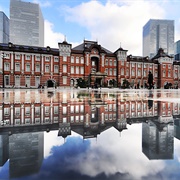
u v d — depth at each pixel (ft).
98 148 7.79
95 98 40.29
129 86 194.59
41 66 178.09
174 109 21.52
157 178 5.04
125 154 7.06
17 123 13.43
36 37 393.09
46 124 13.15
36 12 392.47
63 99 36.65
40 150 7.36
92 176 5.07
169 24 484.33
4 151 7.15
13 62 168.76
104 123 13.64
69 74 185.47
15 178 4.86
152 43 482.69
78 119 15.19
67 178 4.93
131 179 4.93
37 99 36.42
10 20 373.61
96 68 202.08
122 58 205.46
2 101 31.58
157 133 10.64
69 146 8.00
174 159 6.56
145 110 20.63
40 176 5.03
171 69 230.68
